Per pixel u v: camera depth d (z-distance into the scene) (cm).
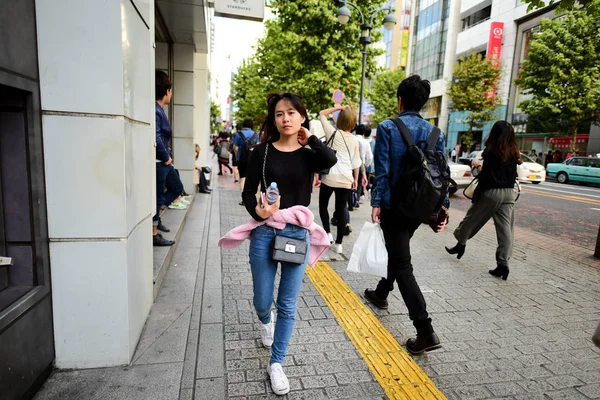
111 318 231
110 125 215
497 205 424
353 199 788
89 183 217
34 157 202
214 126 5209
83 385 216
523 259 522
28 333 196
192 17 626
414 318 270
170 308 314
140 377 225
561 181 1991
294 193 223
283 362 257
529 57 2216
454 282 422
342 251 513
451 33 3769
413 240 608
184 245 496
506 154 407
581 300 382
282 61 1638
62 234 218
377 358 266
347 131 498
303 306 344
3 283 203
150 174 299
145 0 270
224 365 248
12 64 176
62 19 202
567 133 2273
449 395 231
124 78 218
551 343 296
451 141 3731
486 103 2805
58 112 208
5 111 195
